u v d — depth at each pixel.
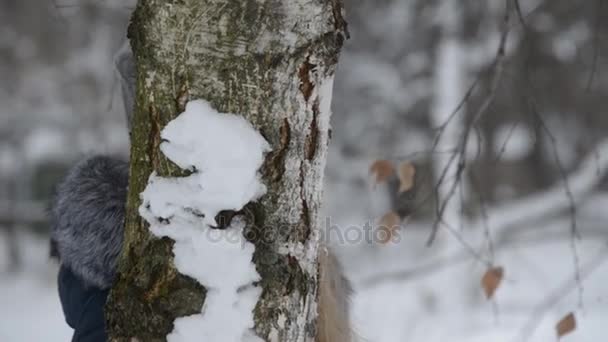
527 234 19.00
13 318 22.06
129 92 5.20
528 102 6.70
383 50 25.45
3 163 31.70
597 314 16.59
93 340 4.57
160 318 3.23
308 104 3.29
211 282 3.19
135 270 3.32
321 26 3.26
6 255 29.67
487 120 12.77
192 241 3.18
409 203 6.77
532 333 15.16
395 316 16.50
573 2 17.91
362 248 21.16
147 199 3.25
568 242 21.56
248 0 3.16
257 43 3.18
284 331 3.28
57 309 23.44
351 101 26.45
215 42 3.18
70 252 4.66
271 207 3.24
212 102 3.20
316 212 3.40
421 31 23.95
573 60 17.78
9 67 31.00
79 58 28.80
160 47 3.23
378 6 22.89
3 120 31.48
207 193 3.15
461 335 15.77
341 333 4.67
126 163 4.80
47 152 31.19
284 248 3.27
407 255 20.95
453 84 19.38
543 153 25.20
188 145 3.17
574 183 17.41
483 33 19.98
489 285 6.69
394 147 26.20
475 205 16.86
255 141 3.19
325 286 4.38
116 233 4.60
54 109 31.09
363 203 25.09
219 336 3.20
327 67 3.31
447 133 15.06
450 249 16.33
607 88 20.38
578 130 22.92
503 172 25.84
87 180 4.64
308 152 3.31
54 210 4.87
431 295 17.22
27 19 29.78
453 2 19.66
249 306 3.21
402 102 25.92
